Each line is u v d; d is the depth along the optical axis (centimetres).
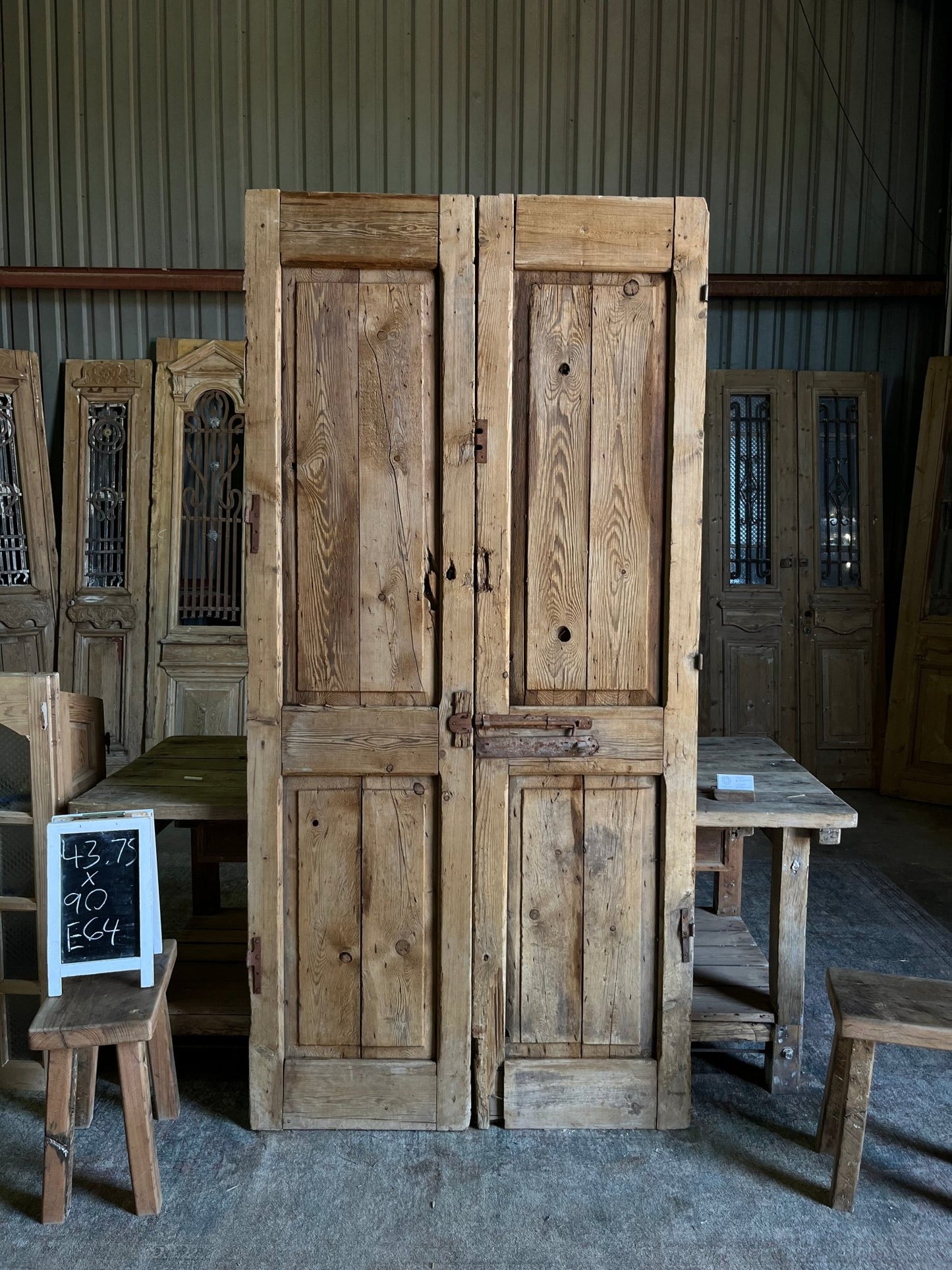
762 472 555
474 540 217
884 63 548
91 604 523
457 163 543
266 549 215
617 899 228
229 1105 241
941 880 404
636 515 221
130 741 520
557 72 539
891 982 216
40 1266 188
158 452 525
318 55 533
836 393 553
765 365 564
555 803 225
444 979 225
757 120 548
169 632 522
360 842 224
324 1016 228
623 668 224
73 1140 217
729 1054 269
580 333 217
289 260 212
